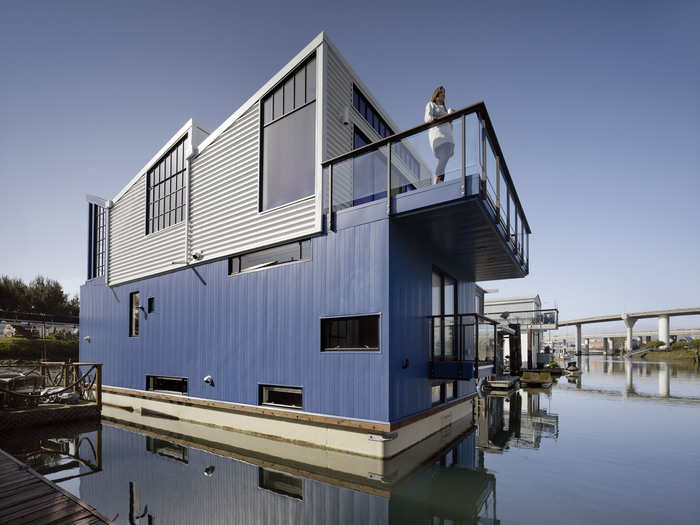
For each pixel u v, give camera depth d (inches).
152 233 469.4
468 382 424.5
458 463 254.2
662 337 2615.7
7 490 171.6
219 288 374.3
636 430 350.3
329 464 249.3
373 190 284.0
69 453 281.1
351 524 167.6
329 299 289.9
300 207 313.6
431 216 265.3
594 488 207.3
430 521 169.8
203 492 204.4
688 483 214.5
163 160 473.1
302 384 297.1
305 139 318.0
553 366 1063.0
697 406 486.0
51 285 1497.3
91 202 603.5
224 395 353.7
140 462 257.1
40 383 499.8
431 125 256.8
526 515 173.5
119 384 488.4
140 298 478.3
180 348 406.6
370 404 260.2
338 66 331.3
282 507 185.8
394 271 269.6
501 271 442.3
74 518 144.1
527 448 292.0
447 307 385.1
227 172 380.2
